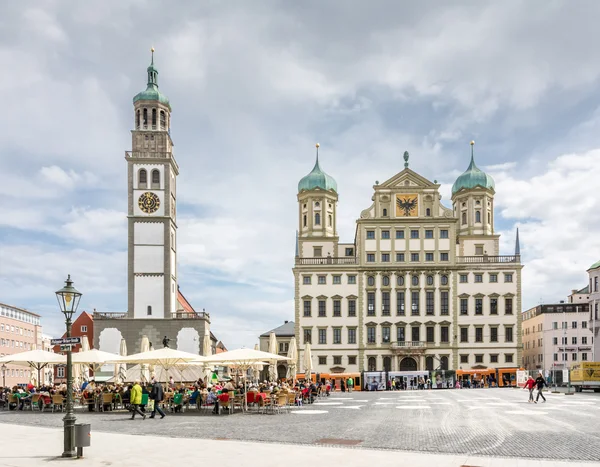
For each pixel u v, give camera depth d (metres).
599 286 88.00
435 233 109.06
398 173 111.12
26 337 152.25
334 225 122.81
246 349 43.88
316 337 107.88
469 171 122.19
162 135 100.62
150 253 98.38
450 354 106.38
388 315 107.75
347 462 17.92
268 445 21.72
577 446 21.67
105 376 93.81
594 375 70.44
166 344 52.47
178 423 32.09
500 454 19.83
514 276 107.38
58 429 29.44
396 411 39.62
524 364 168.12
